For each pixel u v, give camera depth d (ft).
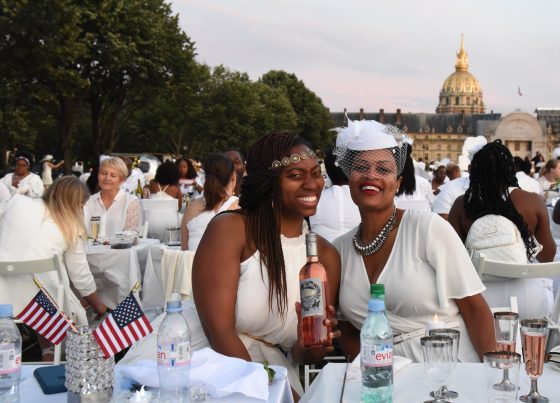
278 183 10.55
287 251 10.68
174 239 23.99
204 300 10.36
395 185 10.69
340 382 8.32
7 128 111.45
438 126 512.22
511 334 8.46
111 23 95.86
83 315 16.24
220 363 8.14
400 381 8.33
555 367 8.64
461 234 15.21
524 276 13.32
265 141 10.74
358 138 10.39
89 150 199.62
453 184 23.72
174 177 35.73
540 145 456.04
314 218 17.78
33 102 105.09
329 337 9.78
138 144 219.61
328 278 10.93
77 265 17.33
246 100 217.77
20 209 16.61
